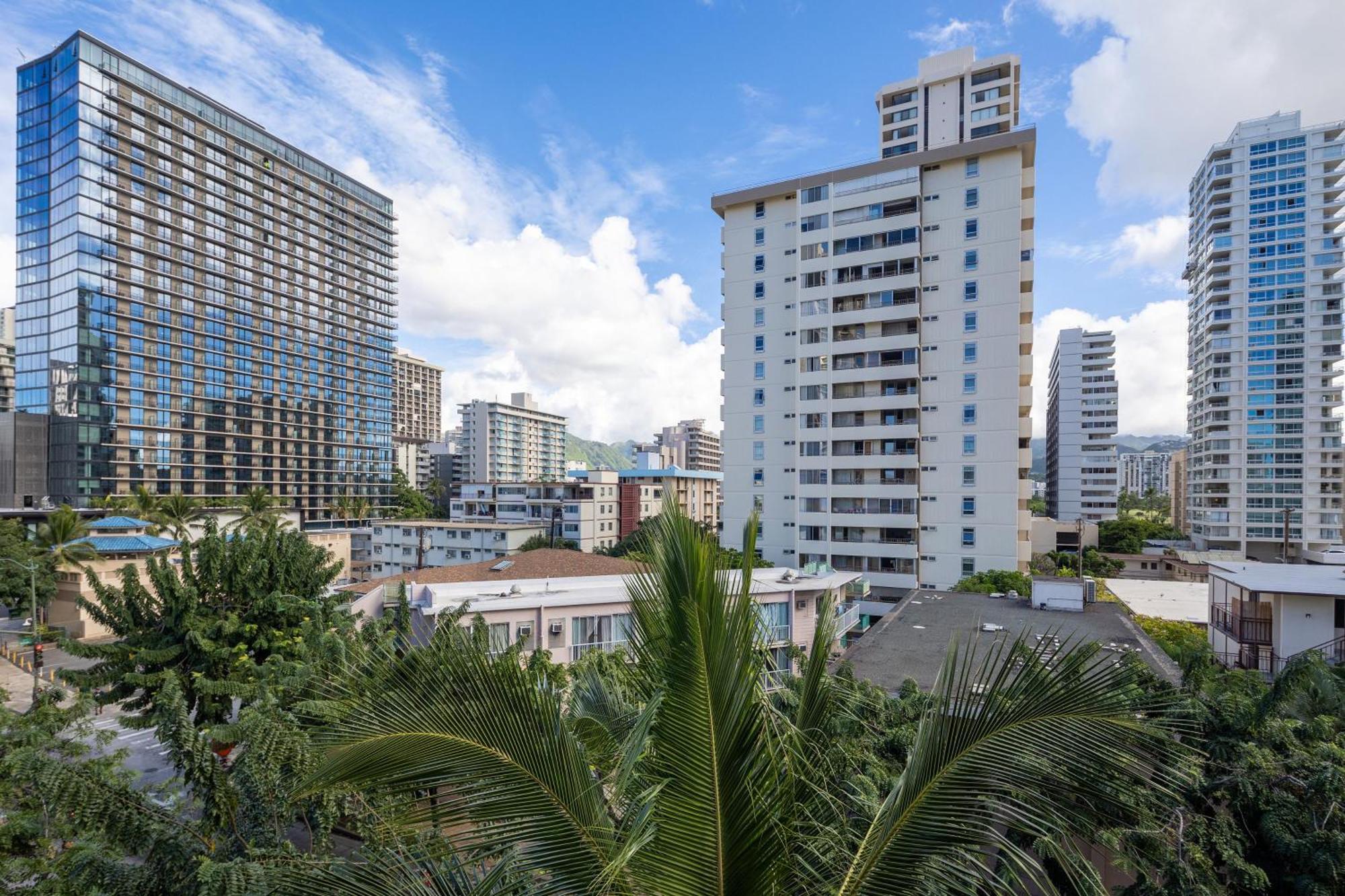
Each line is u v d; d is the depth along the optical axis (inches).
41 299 2999.5
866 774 249.0
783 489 1841.8
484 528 2283.5
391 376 4539.9
